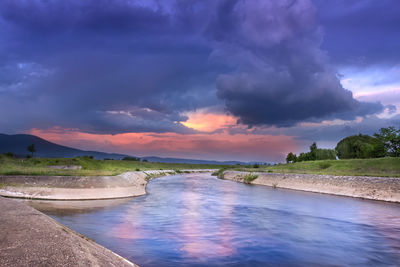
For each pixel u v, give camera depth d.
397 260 15.05
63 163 77.12
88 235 18.34
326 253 16.03
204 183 70.31
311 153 120.00
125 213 26.67
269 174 72.06
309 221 24.70
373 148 95.56
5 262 6.37
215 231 20.73
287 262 14.49
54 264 6.76
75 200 33.81
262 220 24.97
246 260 14.67
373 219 25.72
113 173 47.12
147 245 16.72
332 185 49.53
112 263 8.77
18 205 13.04
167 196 41.75
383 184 40.88
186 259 14.52
